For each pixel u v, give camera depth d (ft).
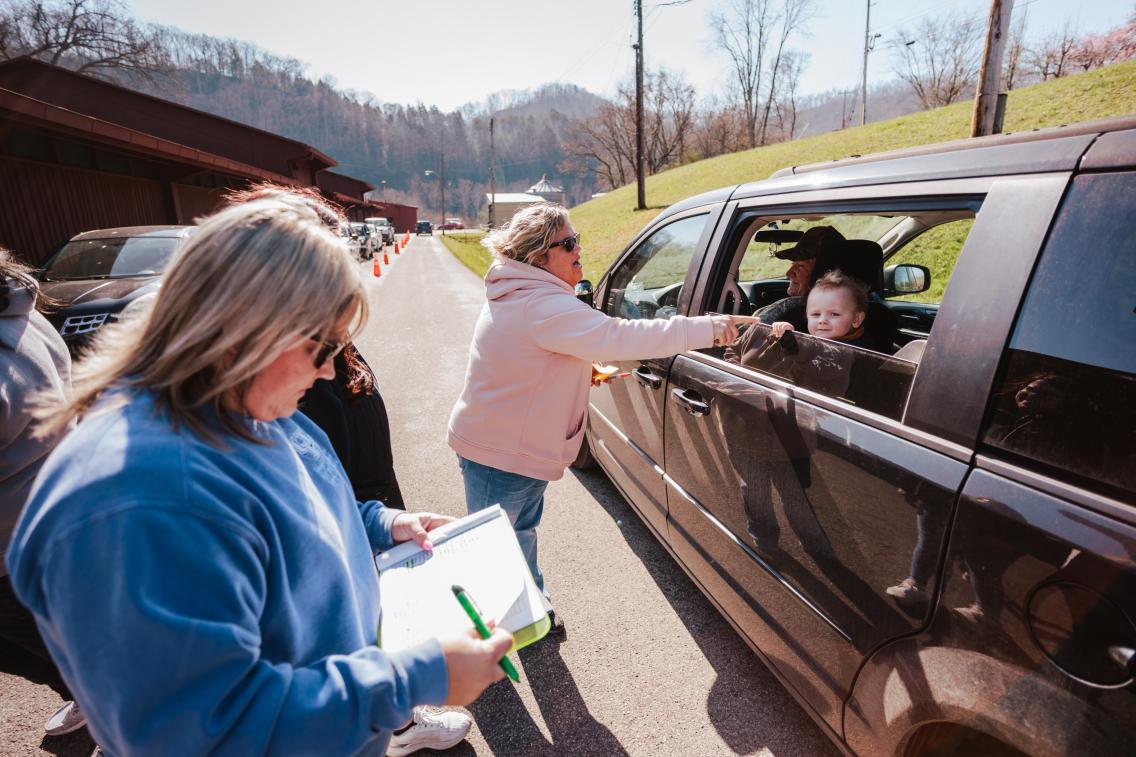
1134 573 2.98
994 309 4.00
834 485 4.99
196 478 2.16
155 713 2.04
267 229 2.32
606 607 8.49
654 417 8.28
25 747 6.30
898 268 9.37
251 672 2.25
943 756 4.25
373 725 2.39
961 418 4.06
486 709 6.84
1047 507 3.43
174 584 2.05
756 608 6.31
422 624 3.43
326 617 2.74
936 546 4.05
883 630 4.55
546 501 11.64
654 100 185.06
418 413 17.02
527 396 6.15
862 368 4.95
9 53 82.07
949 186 4.61
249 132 81.51
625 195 110.83
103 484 2.03
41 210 32.22
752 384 6.15
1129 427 3.24
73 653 2.01
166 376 2.27
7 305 4.81
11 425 4.77
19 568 2.11
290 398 2.66
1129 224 3.45
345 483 3.49
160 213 44.52
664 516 8.38
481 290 45.60
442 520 4.25
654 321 5.53
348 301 2.52
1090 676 3.17
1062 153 3.92
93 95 68.44
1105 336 3.43
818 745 6.23
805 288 8.21
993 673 3.68
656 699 6.89
